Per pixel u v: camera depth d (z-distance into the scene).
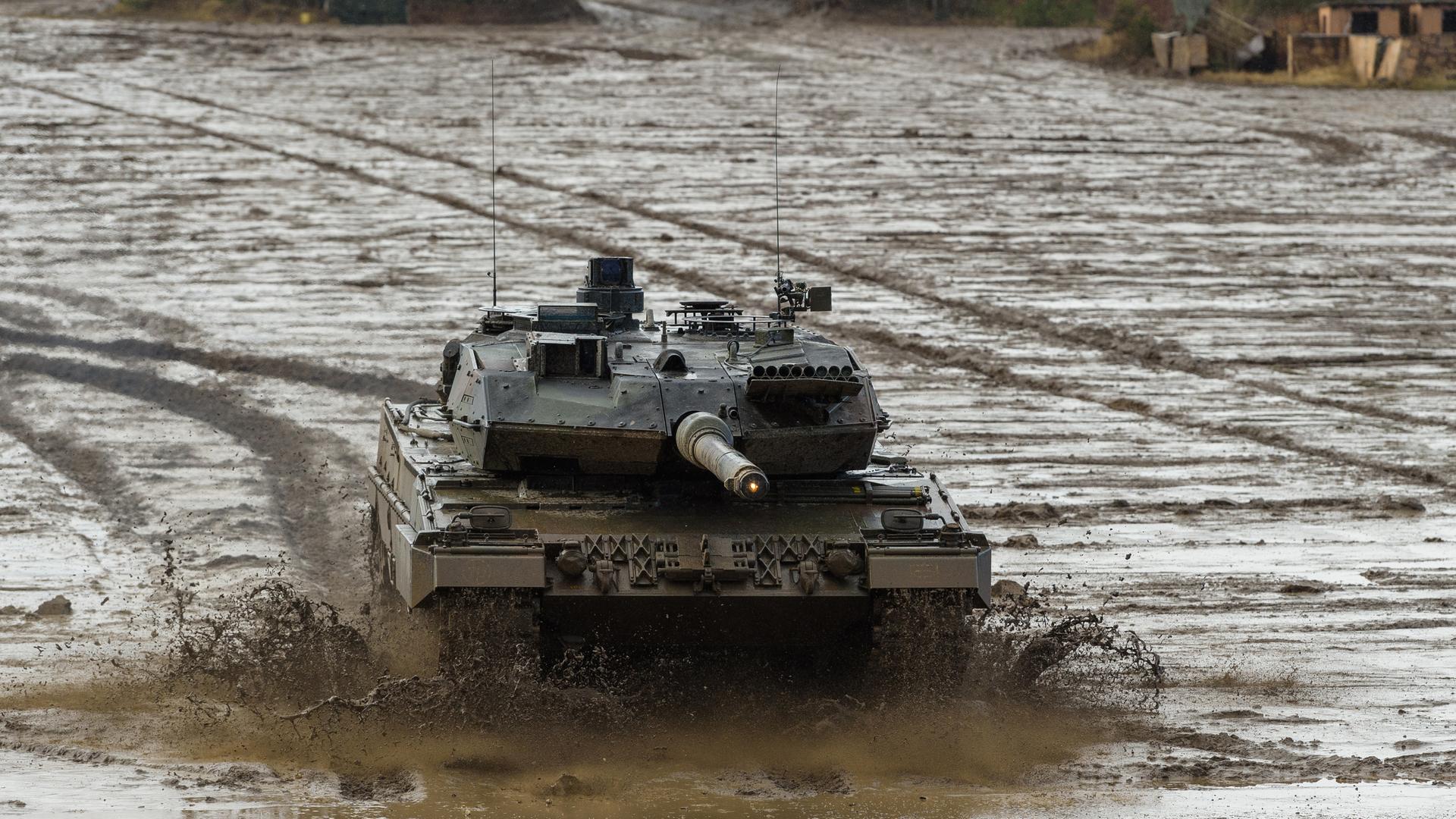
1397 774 44.97
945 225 149.00
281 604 55.03
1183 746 48.19
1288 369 109.50
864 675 49.53
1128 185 166.75
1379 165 178.50
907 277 130.62
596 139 182.62
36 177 157.62
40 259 130.50
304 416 94.94
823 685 51.53
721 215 150.12
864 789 43.53
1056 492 83.25
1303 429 96.06
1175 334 116.75
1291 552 73.50
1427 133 193.38
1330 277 134.00
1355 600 66.06
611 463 51.78
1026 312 121.44
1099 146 185.12
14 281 123.81
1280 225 151.75
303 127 185.62
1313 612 64.38
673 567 47.44
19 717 49.47
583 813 41.12
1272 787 43.69
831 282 129.50
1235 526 77.94
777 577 47.84
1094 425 96.50
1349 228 151.38
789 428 52.34
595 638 48.50
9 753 45.94
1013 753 47.00
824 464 53.56
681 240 140.50
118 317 115.06
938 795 43.00
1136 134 191.38
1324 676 55.78
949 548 48.12
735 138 184.50
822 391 52.38
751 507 51.66
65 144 172.25
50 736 47.66
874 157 176.62
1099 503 81.44
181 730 48.28
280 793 42.44
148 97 199.25
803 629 48.84
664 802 42.25
